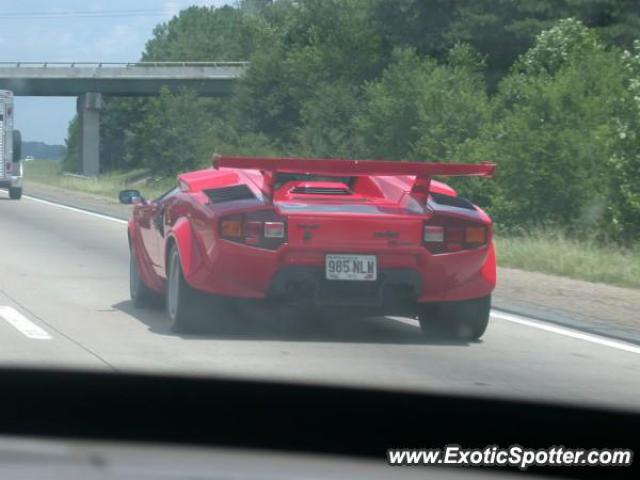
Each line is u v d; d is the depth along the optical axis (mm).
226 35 196500
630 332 17297
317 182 16297
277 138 91438
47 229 36500
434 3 82688
